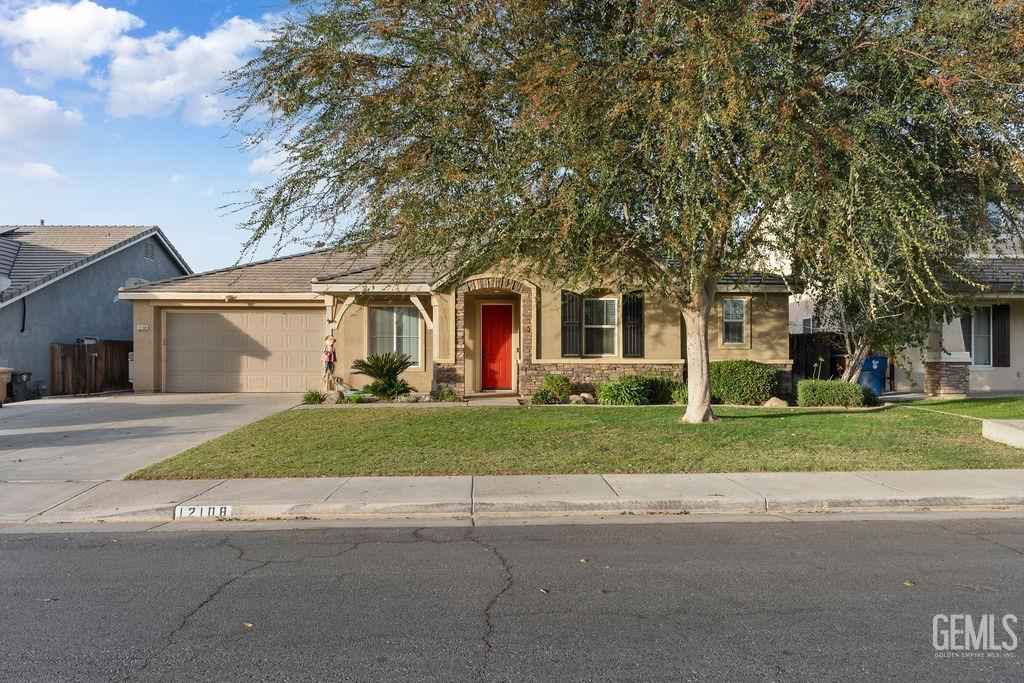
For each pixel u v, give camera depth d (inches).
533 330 732.0
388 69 422.3
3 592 218.4
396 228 442.3
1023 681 157.9
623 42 400.2
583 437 476.1
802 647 175.2
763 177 369.4
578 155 384.5
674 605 203.9
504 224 429.1
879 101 404.2
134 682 158.7
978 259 540.4
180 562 248.7
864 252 377.4
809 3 377.7
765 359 758.5
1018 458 408.2
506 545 267.7
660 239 466.6
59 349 858.1
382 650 174.6
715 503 322.3
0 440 498.9
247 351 875.4
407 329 816.3
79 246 986.1
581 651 173.2
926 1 386.6
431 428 518.6
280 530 292.7
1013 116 380.5
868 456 414.0
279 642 179.8
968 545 265.3
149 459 426.0
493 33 402.3
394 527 296.5
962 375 732.7
